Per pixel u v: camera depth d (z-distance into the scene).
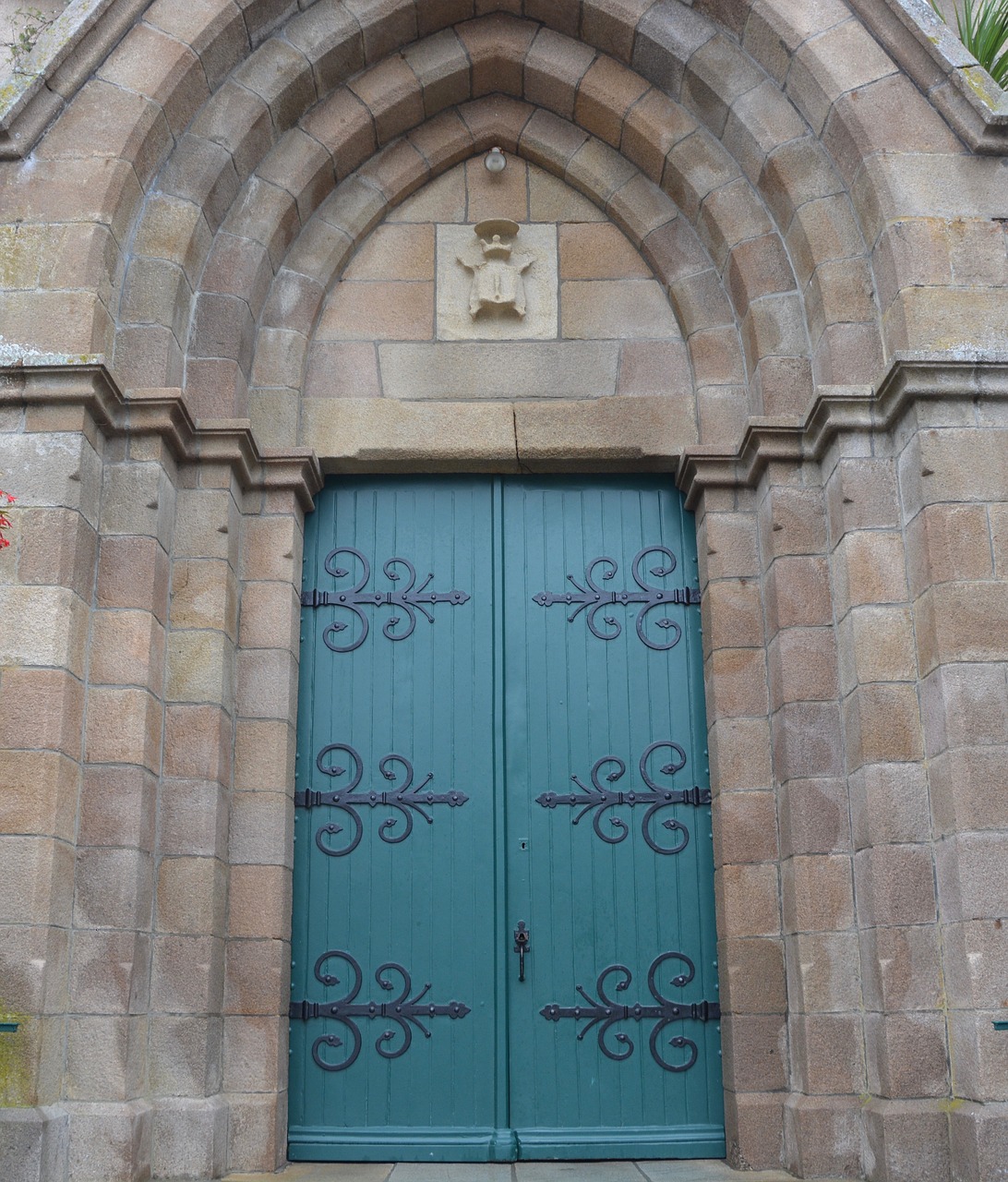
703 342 6.35
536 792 6.07
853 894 5.39
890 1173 4.83
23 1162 4.59
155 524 5.54
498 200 6.66
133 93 5.77
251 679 5.89
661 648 6.27
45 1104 4.77
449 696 6.19
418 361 6.43
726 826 5.73
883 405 5.59
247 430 5.86
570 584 6.36
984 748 4.95
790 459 5.91
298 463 6.09
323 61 6.27
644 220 6.52
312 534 6.39
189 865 5.41
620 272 6.57
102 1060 4.96
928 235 5.57
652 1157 5.61
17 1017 4.75
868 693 5.31
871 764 5.23
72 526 5.25
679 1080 5.73
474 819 6.04
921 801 5.19
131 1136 4.87
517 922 5.91
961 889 4.86
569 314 6.51
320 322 6.49
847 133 5.78
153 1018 5.24
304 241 6.46
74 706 5.20
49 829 4.95
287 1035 5.66
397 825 6.03
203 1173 5.10
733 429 6.23
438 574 6.36
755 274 6.17
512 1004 5.82
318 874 5.96
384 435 6.32
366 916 5.91
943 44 5.71
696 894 5.95
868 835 5.21
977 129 5.66
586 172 6.59
